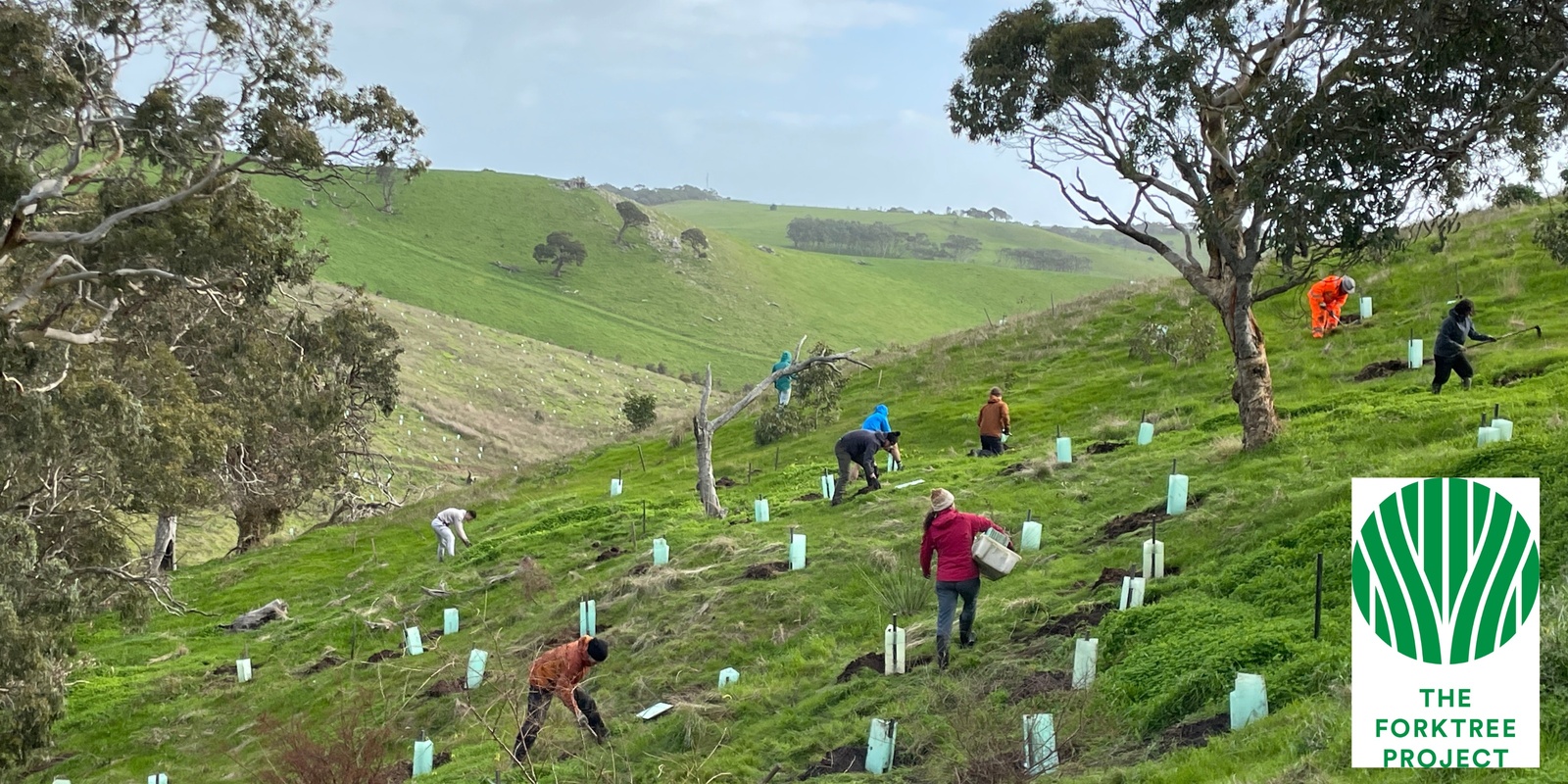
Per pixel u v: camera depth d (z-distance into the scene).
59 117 27.09
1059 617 12.55
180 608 28.66
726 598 17.08
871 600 15.78
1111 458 21.33
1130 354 32.97
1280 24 18.48
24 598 22.41
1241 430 21.34
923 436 30.03
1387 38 15.65
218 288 34.09
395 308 129.62
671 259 187.12
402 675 19.20
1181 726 9.18
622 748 12.67
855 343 166.62
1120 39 19.08
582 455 42.19
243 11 28.08
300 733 14.40
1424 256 32.34
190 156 28.98
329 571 32.22
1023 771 9.26
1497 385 19.84
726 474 30.94
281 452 44.19
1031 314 43.12
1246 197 16.55
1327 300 28.19
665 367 142.12
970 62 20.95
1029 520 16.45
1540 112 14.98
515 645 18.89
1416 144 15.18
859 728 11.20
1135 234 20.14
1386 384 22.27
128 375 31.61
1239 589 11.66
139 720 22.11
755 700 13.05
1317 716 7.85
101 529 27.08
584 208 197.50
